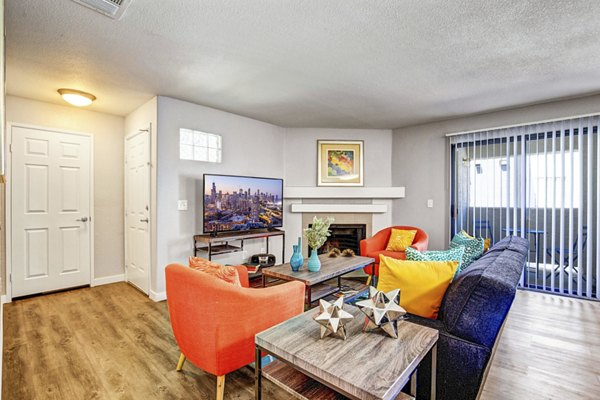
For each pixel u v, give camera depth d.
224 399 1.77
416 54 2.47
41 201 3.58
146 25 2.05
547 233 3.63
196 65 2.66
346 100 3.59
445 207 4.49
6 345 2.37
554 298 3.43
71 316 2.94
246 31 2.13
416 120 4.48
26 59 2.53
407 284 1.77
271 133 4.73
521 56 2.50
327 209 4.91
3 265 3.31
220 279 1.79
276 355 1.28
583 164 3.42
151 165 3.48
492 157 4.04
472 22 2.03
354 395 1.03
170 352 2.28
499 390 1.86
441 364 1.55
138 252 3.79
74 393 1.81
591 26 2.06
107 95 3.38
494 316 1.47
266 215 4.21
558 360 2.18
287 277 2.73
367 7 1.87
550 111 3.63
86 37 2.20
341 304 1.43
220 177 3.70
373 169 5.05
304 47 2.35
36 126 3.54
